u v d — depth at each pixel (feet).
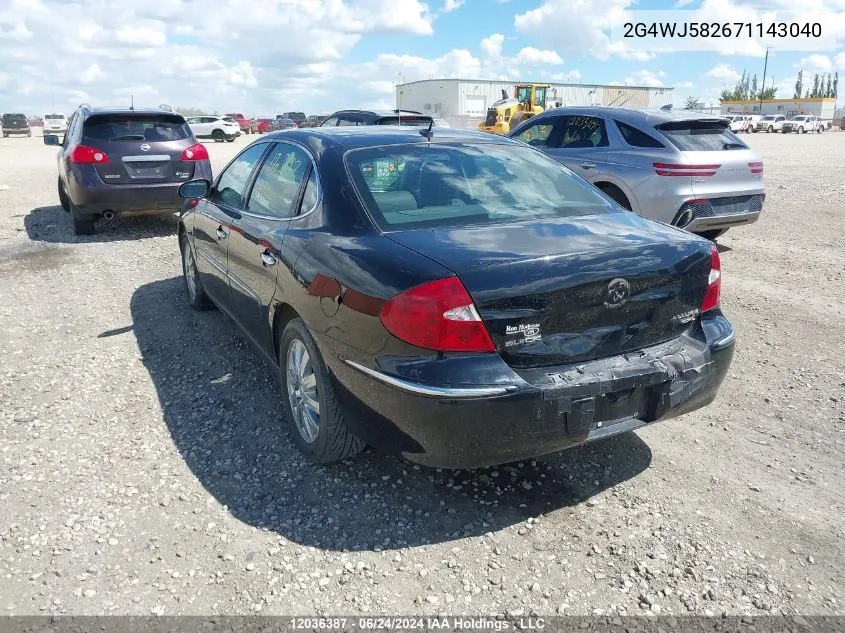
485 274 8.44
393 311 8.63
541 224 10.28
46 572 8.76
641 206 24.13
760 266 24.00
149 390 14.17
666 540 9.39
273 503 10.21
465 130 13.87
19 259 26.13
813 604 8.23
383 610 8.14
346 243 9.93
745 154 24.47
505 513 10.00
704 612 8.11
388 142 11.89
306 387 11.03
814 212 34.76
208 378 14.69
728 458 11.49
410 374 8.53
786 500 10.29
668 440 12.09
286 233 11.39
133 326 18.17
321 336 9.91
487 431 8.52
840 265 23.84
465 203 10.78
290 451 11.66
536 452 8.95
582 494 10.46
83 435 12.30
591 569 8.84
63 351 16.43
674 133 24.09
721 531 9.57
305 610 8.14
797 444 11.92
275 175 13.14
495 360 8.49
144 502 10.27
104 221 34.19
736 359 15.70
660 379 9.36
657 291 9.52
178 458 11.50
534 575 8.73
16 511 10.02
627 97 188.34
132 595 8.37
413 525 9.71
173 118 30.19
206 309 19.20
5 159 75.66
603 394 8.97
